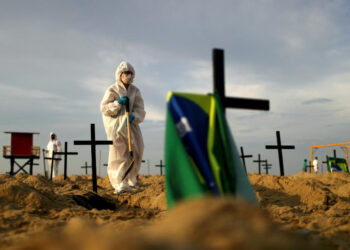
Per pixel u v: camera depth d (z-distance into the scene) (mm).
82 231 2072
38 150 20062
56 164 19344
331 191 8891
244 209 2375
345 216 5230
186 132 3654
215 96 3873
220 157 3711
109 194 9102
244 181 3754
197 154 3584
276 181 9070
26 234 3691
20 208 5266
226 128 3820
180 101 3754
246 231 2010
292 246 1964
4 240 3389
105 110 9656
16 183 5781
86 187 10281
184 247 1772
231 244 1823
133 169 10062
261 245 1867
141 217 5352
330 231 3990
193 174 3377
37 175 10055
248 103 4164
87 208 6629
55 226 4266
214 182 3480
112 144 9609
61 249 1842
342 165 20453
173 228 2119
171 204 3361
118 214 5402
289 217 5238
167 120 3662
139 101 10297
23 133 19672
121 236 1873
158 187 8938
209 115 3811
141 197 8234
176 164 3473
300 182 8469
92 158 9047
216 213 2244
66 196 6766
